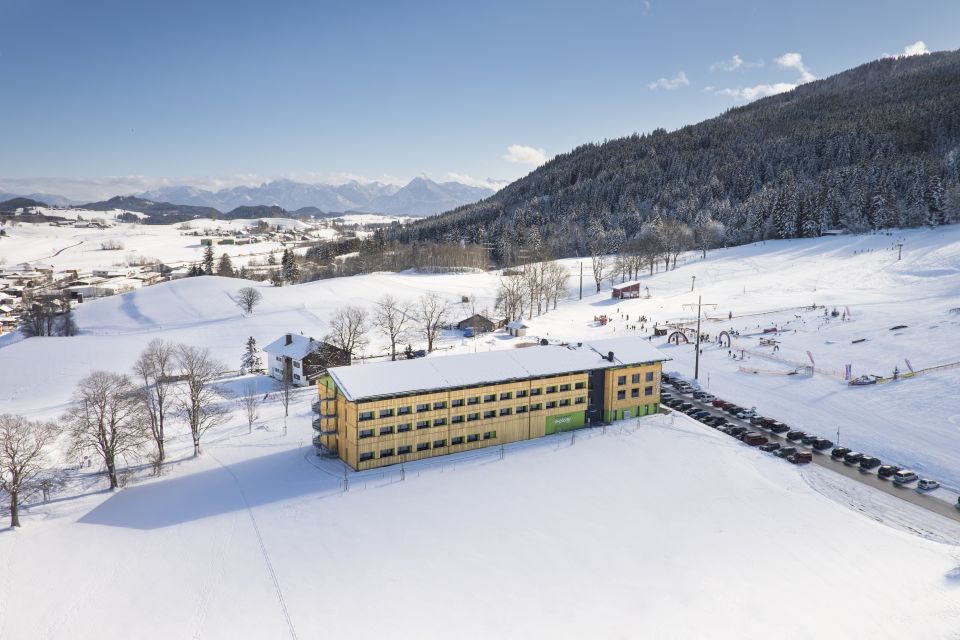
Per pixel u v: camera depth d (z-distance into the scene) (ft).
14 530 185.68
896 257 572.92
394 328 460.55
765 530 179.83
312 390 333.62
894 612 142.82
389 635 136.05
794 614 142.31
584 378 265.75
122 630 139.33
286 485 212.02
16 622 142.61
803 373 313.53
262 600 148.77
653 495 202.28
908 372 289.12
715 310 490.08
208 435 266.57
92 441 220.23
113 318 588.50
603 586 153.38
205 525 185.26
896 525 182.60
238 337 472.44
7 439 193.57
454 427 237.86
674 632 136.56
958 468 211.20
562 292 617.21
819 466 224.33
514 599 148.36
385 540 174.81
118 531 183.83
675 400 303.89
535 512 190.90
